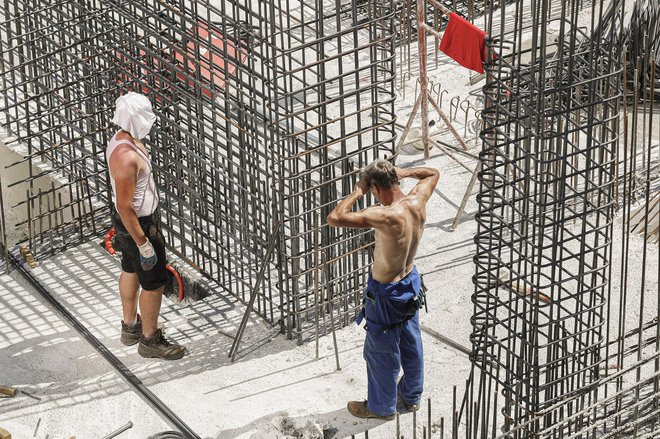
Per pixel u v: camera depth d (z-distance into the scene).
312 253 15.05
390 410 13.71
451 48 17.39
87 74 18.47
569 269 16.38
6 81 21.22
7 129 19.97
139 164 14.10
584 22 23.50
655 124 20.20
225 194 16.27
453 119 21.47
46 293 17.03
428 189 12.89
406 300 12.83
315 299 14.91
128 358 15.49
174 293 17.33
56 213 18.20
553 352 11.86
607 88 11.70
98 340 15.90
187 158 16.98
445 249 17.66
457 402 14.05
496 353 14.86
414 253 12.84
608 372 13.95
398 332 13.03
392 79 14.70
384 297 12.79
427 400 13.50
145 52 16.75
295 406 14.22
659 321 12.07
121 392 14.77
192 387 14.80
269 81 14.27
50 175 19.47
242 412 14.20
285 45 24.42
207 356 15.45
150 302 15.02
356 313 16.09
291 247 15.11
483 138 11.34
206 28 15.31
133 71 17.28
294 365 15.15
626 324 15.12
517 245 17.08
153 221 14.52
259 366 15.17
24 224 19.48
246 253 17.08
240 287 16.98
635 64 11.51
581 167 18.61
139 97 14.02
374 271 12.85
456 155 20.30
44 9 18.17
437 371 14.71
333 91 22.89
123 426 14.02
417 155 20.52
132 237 14.36
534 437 11.66
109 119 17.69
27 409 14.48
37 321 16.42
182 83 17.31
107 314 16.53
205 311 16.52
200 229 16.86
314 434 13.44
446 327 15.66
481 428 12.69
